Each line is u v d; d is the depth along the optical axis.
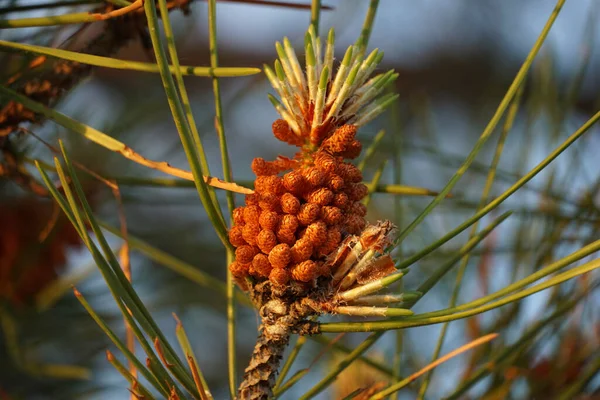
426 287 0.56
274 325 0.55
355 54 0.56
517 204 0.70
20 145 0.64
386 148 0.73
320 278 0.55
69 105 0.74
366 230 0.54
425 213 0.56
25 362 0.71
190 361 0.54
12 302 0.73
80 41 0.63
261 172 0.55
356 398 0.59
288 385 0.58
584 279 0.65
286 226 0.54
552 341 0.67
